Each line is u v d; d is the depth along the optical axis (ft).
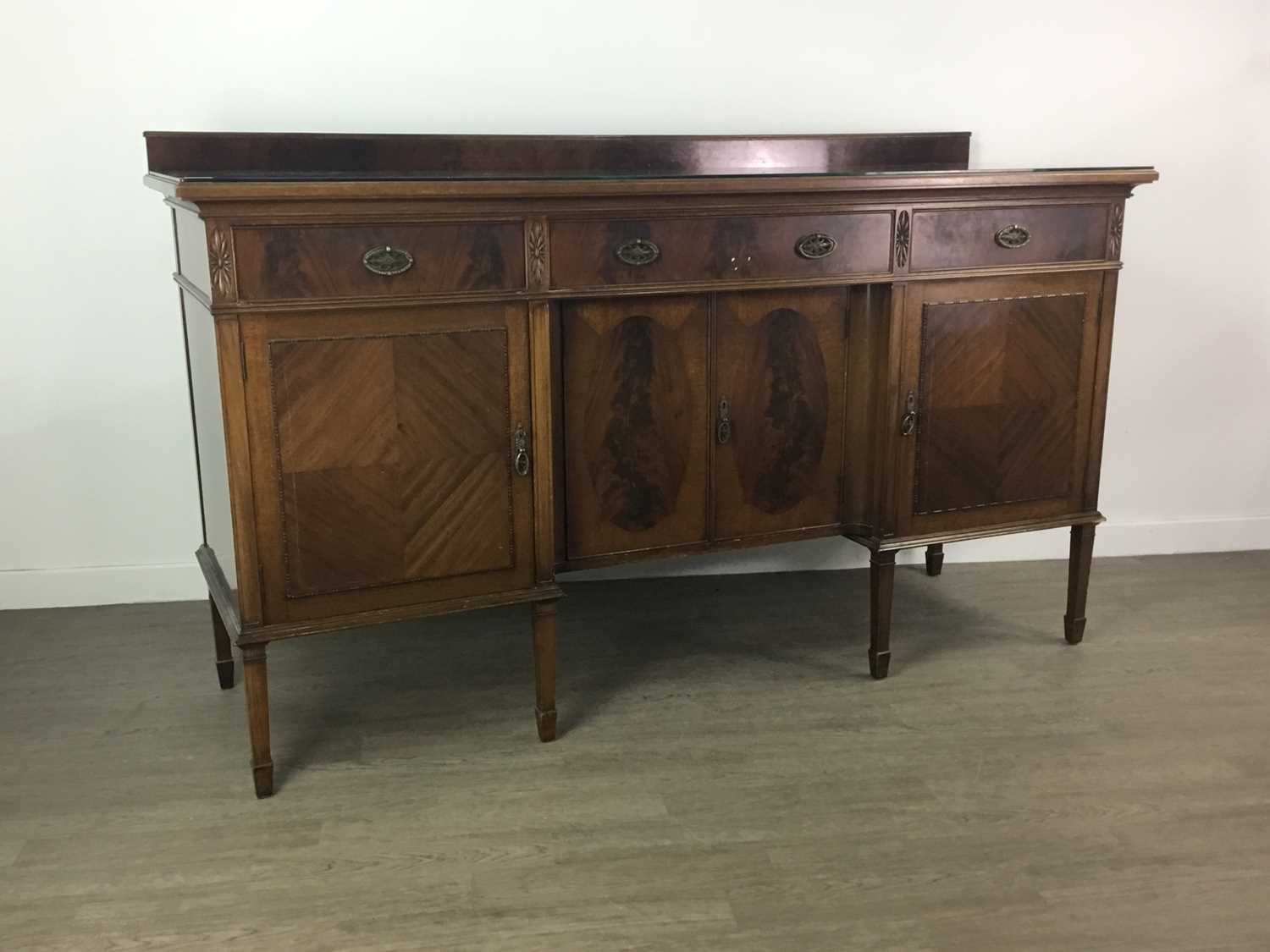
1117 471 11.12
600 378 7.59
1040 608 10.03
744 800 6.98
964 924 5.85
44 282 9.21
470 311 6.91
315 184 6.23
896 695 8.39
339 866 6.31
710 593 10.37
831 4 9.78
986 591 10.44
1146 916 5.92
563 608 10.02
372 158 8.67
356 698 8.34
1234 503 11.21
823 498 8.48
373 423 6.81
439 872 6.25
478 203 6.71
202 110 9.09
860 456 8.43
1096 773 7.30
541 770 7.34
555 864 6.33
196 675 8.66
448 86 9.36
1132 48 10.22
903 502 8.38
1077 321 8.62
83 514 9.74
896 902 6.02
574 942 5.69
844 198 7.66
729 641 9.35
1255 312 10.90
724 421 7.97
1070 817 6.81
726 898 6.05
